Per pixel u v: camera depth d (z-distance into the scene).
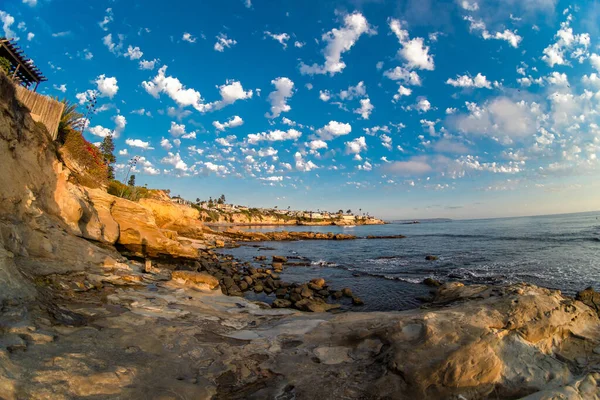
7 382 3.46
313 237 81.06
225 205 195.38
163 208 40.31
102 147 50.34
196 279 14.23
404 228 149.38
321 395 4.82
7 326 4.79
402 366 5.23
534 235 62.12
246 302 12.35
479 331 5.47
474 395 4.62
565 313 6.05
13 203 9.56
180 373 5.27
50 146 14.66
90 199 18.97
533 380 4.68
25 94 15.88
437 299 9.53
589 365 5.09
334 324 8.34
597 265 25.77
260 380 5.35
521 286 7.85
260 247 52.31
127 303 8.72
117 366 4.83
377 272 26.17
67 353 4.71
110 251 16.66
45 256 9.88
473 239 62.28
